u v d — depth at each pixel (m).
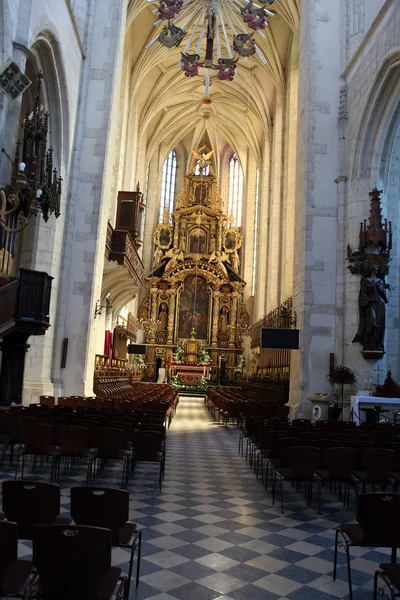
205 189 45.06
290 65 29.89
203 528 5.72
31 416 8.53
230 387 38.88
